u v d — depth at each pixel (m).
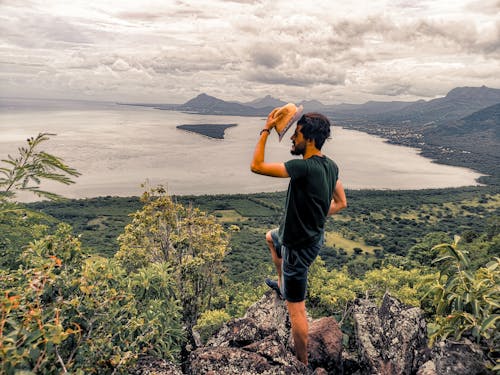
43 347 2.82
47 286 3.47
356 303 5.53
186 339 5.08
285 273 2.81
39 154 3.10
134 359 3.40
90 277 3.67
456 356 3.60
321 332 4.55
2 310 2.58
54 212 169.00
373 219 185.88
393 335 4.50
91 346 3.24
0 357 2.40
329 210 2.75
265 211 186.50
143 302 4.82
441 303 3.82
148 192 14.30
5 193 3.07
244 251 112.38
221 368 3.65
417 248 57.19
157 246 14.05
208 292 14.66
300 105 2.39
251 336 4.75
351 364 4.60
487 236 72.69
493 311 3.68
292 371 3.49
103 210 178.38
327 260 113.88
